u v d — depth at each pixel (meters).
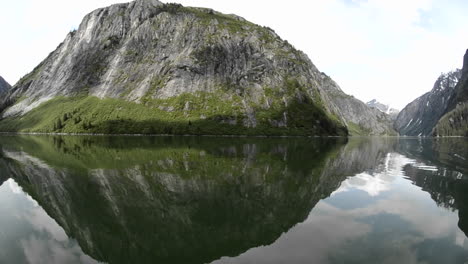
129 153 73.50
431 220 24.64
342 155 74.75
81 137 166.00
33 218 25.91
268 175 44.38
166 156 67.38
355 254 18.56
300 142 140.75
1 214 26.88
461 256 18.17
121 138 156.38
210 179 41.09
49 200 31.06
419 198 31.34
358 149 97.44
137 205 29.38
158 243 20.94
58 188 35.75
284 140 160.88
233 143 121.44
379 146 117.69
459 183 38.75
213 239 21.44
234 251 19.41
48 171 46.41
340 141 166.62
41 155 67.44
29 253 19.50
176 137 176.38
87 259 18.72
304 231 22.45
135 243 21.00
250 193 33.75
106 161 57.69
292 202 30.17
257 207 28.66
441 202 29.86
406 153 81.25
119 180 40.03
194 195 32.81
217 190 35.03
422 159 65.44
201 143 117.69
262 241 20.89
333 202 30.14
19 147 89.19
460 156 72.31
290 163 57.84
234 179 41.22
